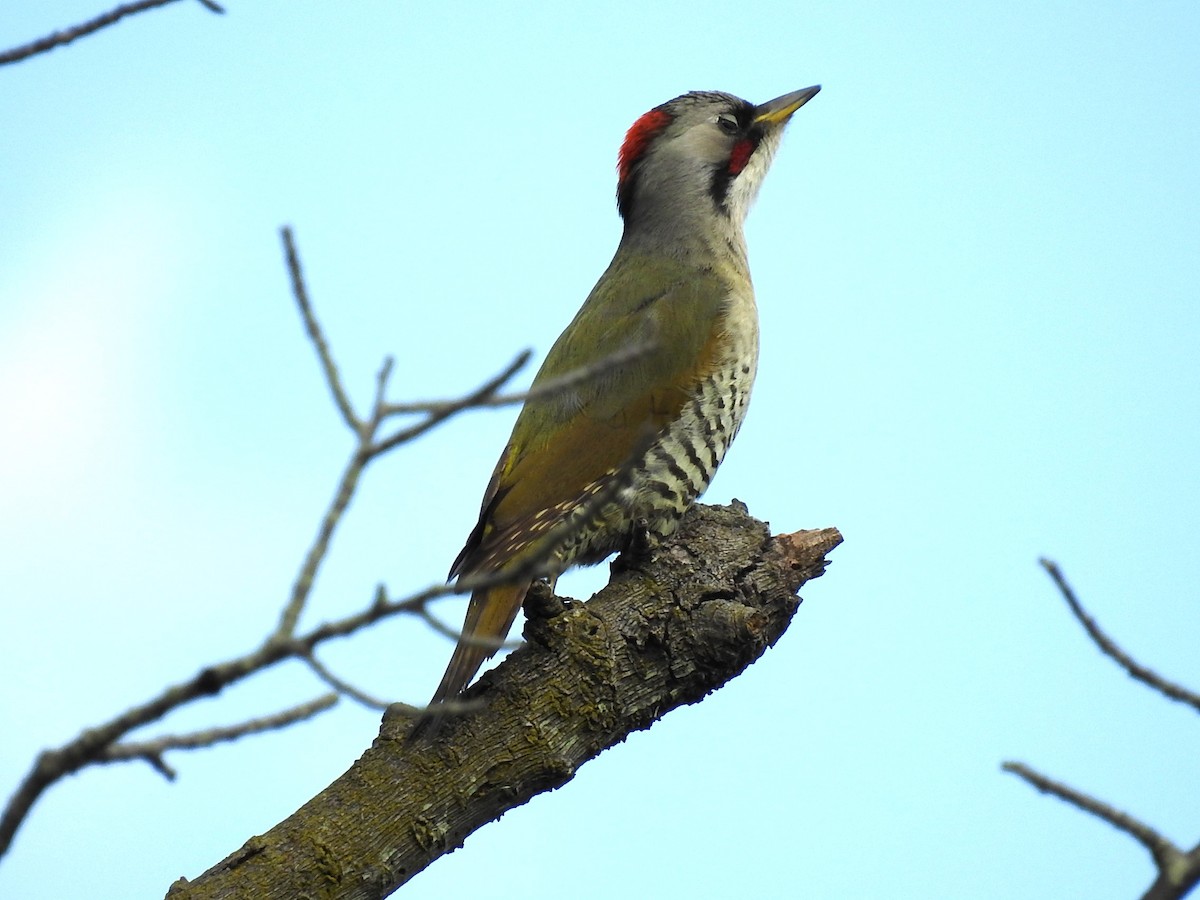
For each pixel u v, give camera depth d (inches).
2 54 265.7
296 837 374.0
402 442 213.3
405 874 384.8
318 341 221.9
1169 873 212.7
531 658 414.3
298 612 204.8
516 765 400.5
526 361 209.9
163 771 200.2
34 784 189.9
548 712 407.2
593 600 432.5
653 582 433.4
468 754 396.2
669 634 425.4
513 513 519.5
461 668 413.1
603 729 415.8
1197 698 238.4
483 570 494.9
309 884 369.1
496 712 403.9
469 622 459.8
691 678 428.5
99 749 192.5
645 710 424.8
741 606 432.8
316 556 207.6
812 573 452.1
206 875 366.0
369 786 385.4
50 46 269.4
